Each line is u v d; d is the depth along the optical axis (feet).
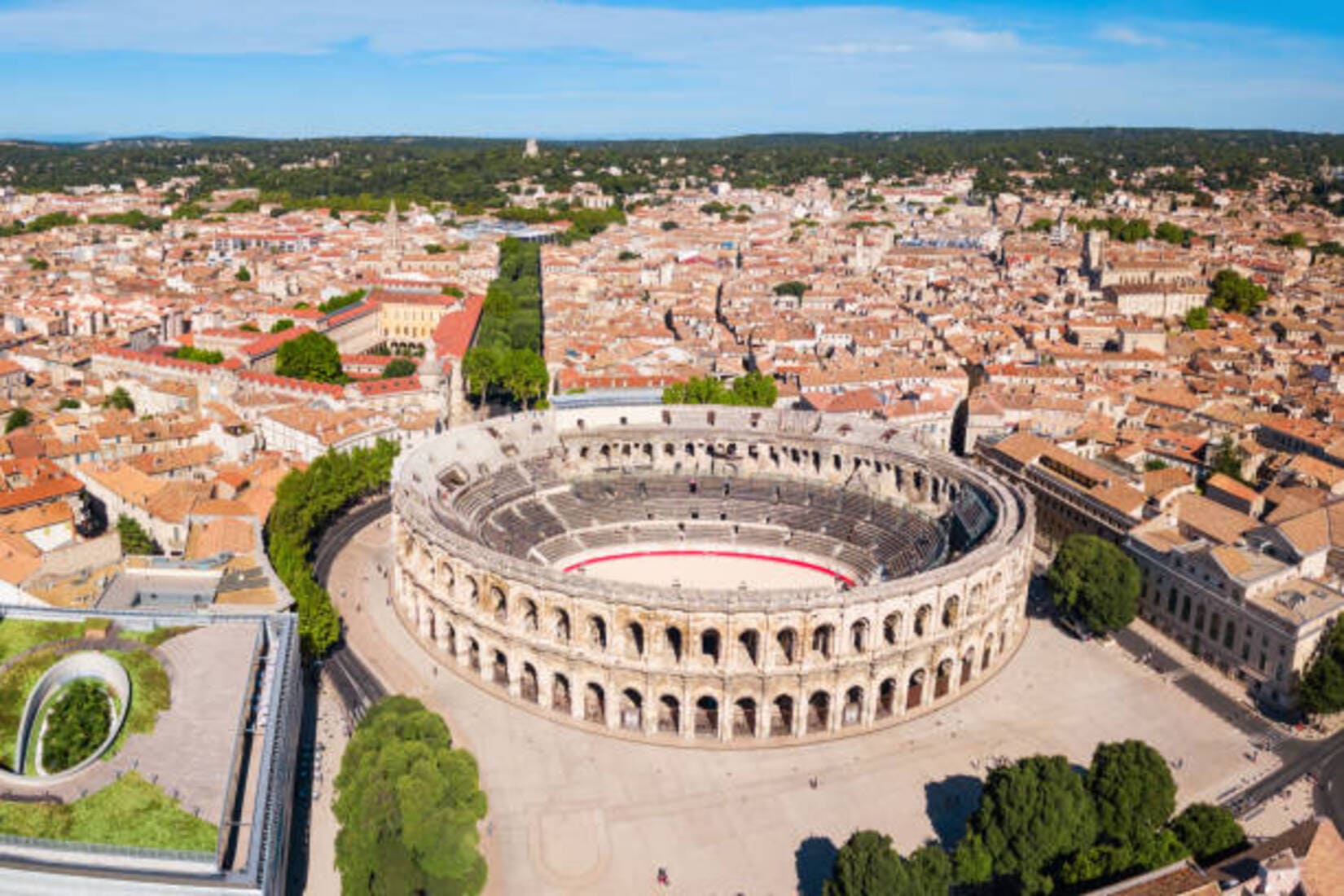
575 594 462.60
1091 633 569.23
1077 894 353.72
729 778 441.68
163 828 313.73
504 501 642.22
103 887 295.69
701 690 462.19
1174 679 526.57
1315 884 331.77
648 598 453.17
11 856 300.20
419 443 654.94
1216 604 533.96
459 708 486.79
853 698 490.49
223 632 418.92
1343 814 421.18
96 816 316.60
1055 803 371.35
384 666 519.60
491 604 493.77
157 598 480.64
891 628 492.54
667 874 385.50
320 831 403.34
